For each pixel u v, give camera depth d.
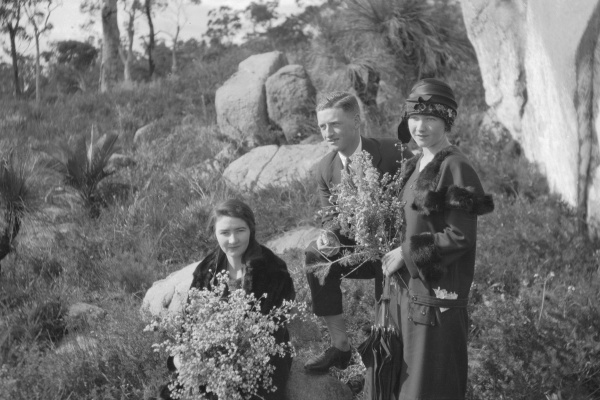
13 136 11.79
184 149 10.28
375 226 3.58
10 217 7.33
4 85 23.39
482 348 4.33
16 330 5.81
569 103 5.86
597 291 4.93
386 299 3.53
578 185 5.92
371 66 9.59
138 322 5.07
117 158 9.93
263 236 6.89
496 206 6.48
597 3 5.22
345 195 3.69
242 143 9.80
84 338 5.29
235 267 4.05
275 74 10.03
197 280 4.11
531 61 6.93
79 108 14.07
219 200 7.64
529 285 5.31
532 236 5.79
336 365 4.28
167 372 4.43
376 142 4.13
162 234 7.39
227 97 10.16
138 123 12.68
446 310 3.36
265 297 3.93
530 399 3.87
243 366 3.70
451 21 10.30
